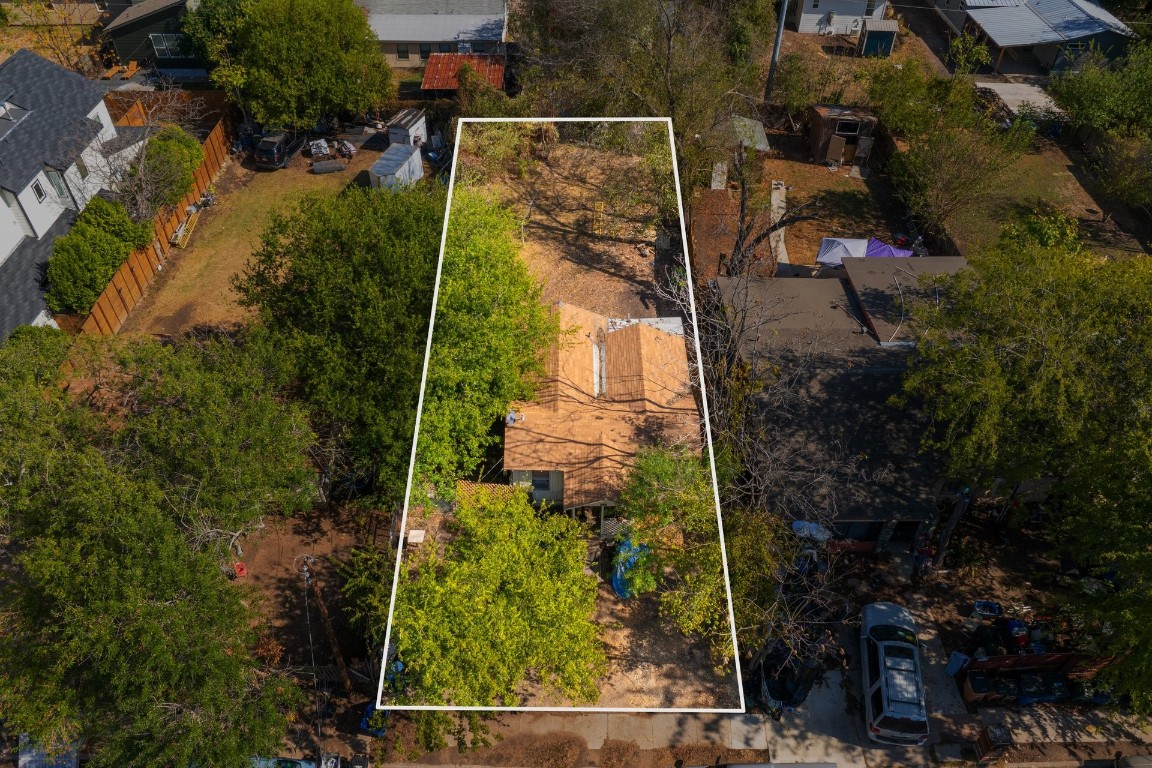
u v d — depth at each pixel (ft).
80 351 81.20
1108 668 57.06
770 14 141.18
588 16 120.37
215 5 136.56
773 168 122.72
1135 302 60.23
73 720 53.98
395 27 150.92
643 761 62.69
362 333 72.38
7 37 157.17
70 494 57.36
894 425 70.18
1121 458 54.90
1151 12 157.69
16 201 94.79
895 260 83.76
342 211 77.05
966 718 64.28
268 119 123.95
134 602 51.83
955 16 162.61
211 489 61.72
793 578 67.56
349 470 78.43
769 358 73.46
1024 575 72.02
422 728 56.13
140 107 122.31
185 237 112.06
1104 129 122.52
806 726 64.03
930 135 106.83
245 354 70.08
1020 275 63.57
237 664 55.26
